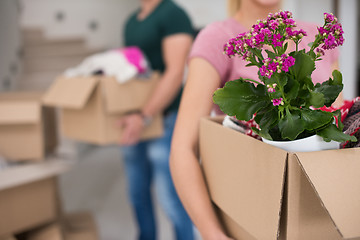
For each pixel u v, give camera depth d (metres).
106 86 1.72
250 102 0.54
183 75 1.81
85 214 2.14
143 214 2.04
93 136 1.79
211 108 0.80
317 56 0.51
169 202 1.87
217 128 0.67
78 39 4.95
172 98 1.81
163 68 1.91
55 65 4.86
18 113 1.78
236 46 0.52
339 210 0.46
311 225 0.51
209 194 0.72
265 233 0.53
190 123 0.77
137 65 1.78
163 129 1.89
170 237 2.43
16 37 4.46
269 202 0.52
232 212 0.63
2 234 1.55
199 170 0.74
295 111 0.51
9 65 4.25
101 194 3.38
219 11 3.48
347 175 0.48
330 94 0.53
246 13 0.81
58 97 1.80
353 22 2.71
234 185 0.62
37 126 1.82
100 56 1.87
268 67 0.48
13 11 4.38
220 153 0.66
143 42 1.85
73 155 1.91
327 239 0.52
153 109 1.78
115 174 4.00
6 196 1.56
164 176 1.88
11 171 1.64
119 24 5.41
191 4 3.50
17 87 4.46
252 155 0.56
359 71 2.79
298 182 0.49
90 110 1.79
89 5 5.05
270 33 0.48
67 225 1.96
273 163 0.51
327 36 0.50
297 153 0.49
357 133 0.55
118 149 5.11
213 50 0.78
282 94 0.49
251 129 0.59
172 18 1.77
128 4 5.45
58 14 4.84
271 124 0.52
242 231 0.63
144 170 1.99
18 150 1.83
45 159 1.84
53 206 1.74
